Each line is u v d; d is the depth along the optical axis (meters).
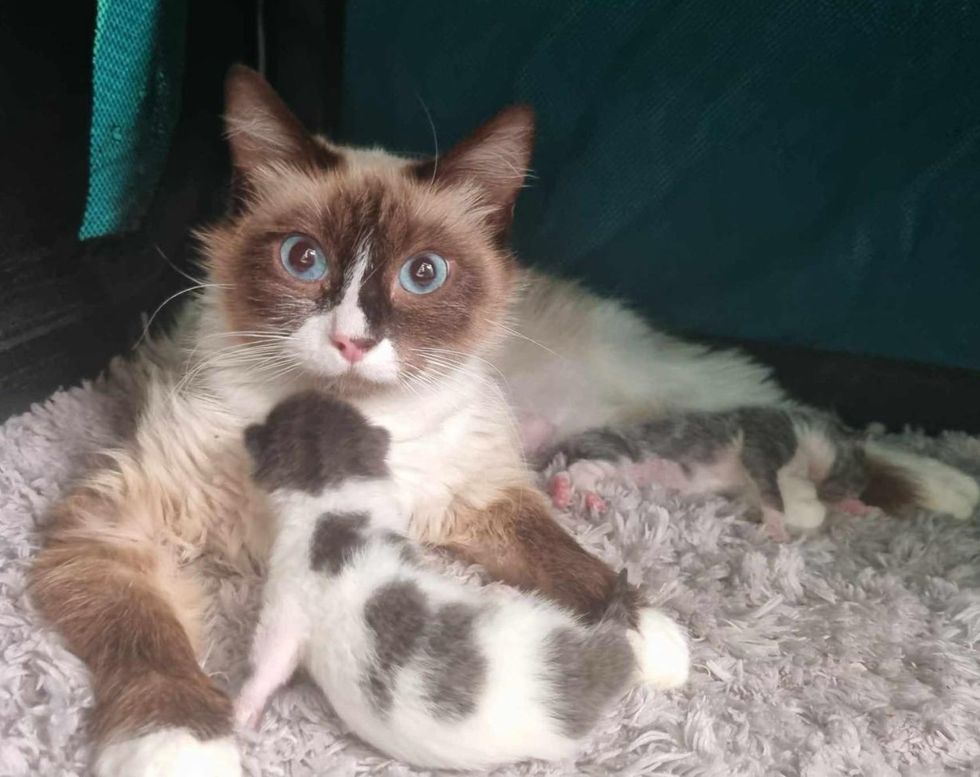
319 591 0.22
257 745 0.21
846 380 0.40
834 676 0.26
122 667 0.21
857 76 0.32
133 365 0.35
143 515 0.26
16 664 0.22
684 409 0.37
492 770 0.21
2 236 0.30
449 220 0.28
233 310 0.28
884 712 0.25
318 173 0.28
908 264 0.35
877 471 0.36
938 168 0.33
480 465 0.30
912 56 0.31
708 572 0.29
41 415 0.32
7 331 0.32
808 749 0.23
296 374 0.27
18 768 0.19
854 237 0.35
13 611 0.23
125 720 0.20
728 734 0.23
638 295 0.39
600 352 0.37
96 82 0.27
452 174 0.29
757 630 0.27
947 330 0.36
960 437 0.39
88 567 0.24
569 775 0.21
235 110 0.28
